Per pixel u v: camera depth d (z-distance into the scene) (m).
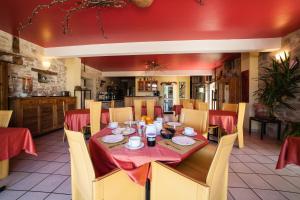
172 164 1.35
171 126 2.12
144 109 4.79
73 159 1.39
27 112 3.79
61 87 5.63
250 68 5.00
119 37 3.88
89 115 3.67
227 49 4.00
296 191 1.96
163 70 8.78
